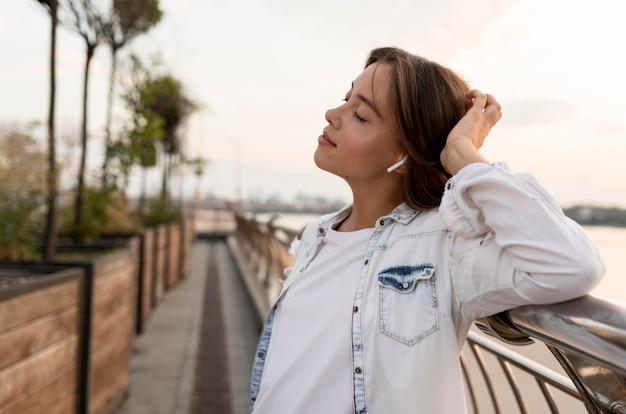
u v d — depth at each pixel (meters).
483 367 1.25
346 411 0.96
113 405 3.47
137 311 5.57
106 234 5.39
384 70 1.05
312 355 1.03
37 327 2.18
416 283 0.93
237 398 3.88
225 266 12.04
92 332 2.82
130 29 5.10
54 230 3.49
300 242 1.35
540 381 1.01
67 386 2.54
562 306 0.67
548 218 0.72
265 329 1.20
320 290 1.09
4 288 1.91
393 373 0.90
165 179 10.56
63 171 3.92
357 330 0.96
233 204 23.38
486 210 0.78
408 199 1.05
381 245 1.04
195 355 4.94
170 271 8.43
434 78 1.02
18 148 3.27
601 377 0.69
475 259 0.81
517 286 0.74
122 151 4.79
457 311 0.90
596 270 0.68
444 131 1.01
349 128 1.07
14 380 1.96
